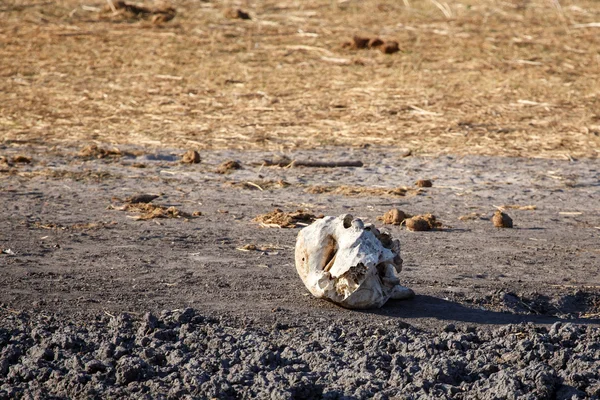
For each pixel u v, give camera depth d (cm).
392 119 6359
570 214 4053
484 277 3000
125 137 5928
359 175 4900
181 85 7431
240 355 2166
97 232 3562
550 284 2927
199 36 8912
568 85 7225
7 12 9650
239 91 7231
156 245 3359
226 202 4219
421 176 4881
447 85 7275
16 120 6388
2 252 3203
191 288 2791
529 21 9406
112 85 7431
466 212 4078
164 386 1988
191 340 2259
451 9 9881
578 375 1972
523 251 3378
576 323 2552
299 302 2672
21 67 7944
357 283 2566
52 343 2228
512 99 6844
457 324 2492
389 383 2002
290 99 6969
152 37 8888
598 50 8338
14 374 2080
